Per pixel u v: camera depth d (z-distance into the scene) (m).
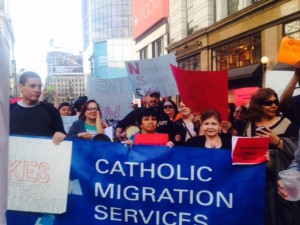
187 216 2.79
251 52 16.38
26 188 2.79
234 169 2.73
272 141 2.85
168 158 2.79
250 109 3.46
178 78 3.96
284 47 3.55
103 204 2.84
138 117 4.23
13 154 2.78
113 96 6.66
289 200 2.40
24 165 2.79
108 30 70.12
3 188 1.43
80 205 2.84
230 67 18.23
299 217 2.55
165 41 27.73
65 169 2.80
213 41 19.41
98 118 4.89
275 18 14.35
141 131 4.21
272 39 14.66
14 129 3.47
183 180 2.78
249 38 16.47
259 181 2.71
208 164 2.75
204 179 2.77
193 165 2.77
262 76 14.66
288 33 13.91
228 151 2.73
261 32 15.45
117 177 2.83
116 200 2.83
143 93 6.01
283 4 13.83
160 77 5.91
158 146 2.81
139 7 34.19
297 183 2.35
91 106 4.88
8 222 2.80
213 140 3.41
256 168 2.71
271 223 2.74
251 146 2.64
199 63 21.31
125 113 6.64
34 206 2.80
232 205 2.74
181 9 23.83
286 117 3.57
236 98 6.83
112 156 2.82
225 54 18.67
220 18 19.25
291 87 3.56
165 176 2.80
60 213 2.81
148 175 2.81
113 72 36.09
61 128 3.72
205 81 3.90
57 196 2.80
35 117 3.54
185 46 22.59
